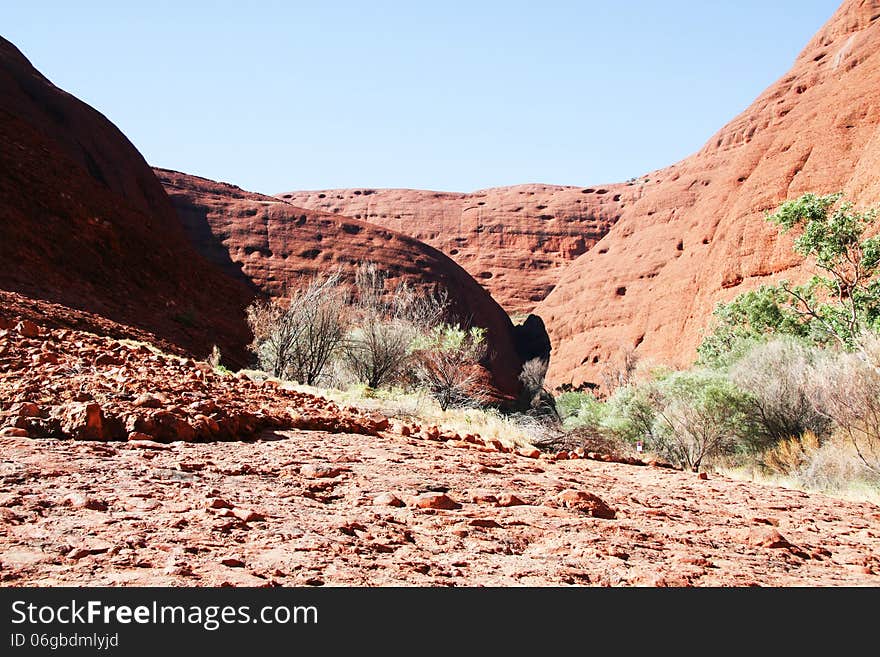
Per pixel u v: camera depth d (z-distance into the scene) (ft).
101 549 9.61
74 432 18.30
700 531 16.10
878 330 65.57
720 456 51.52
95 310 62.64
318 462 19.36
